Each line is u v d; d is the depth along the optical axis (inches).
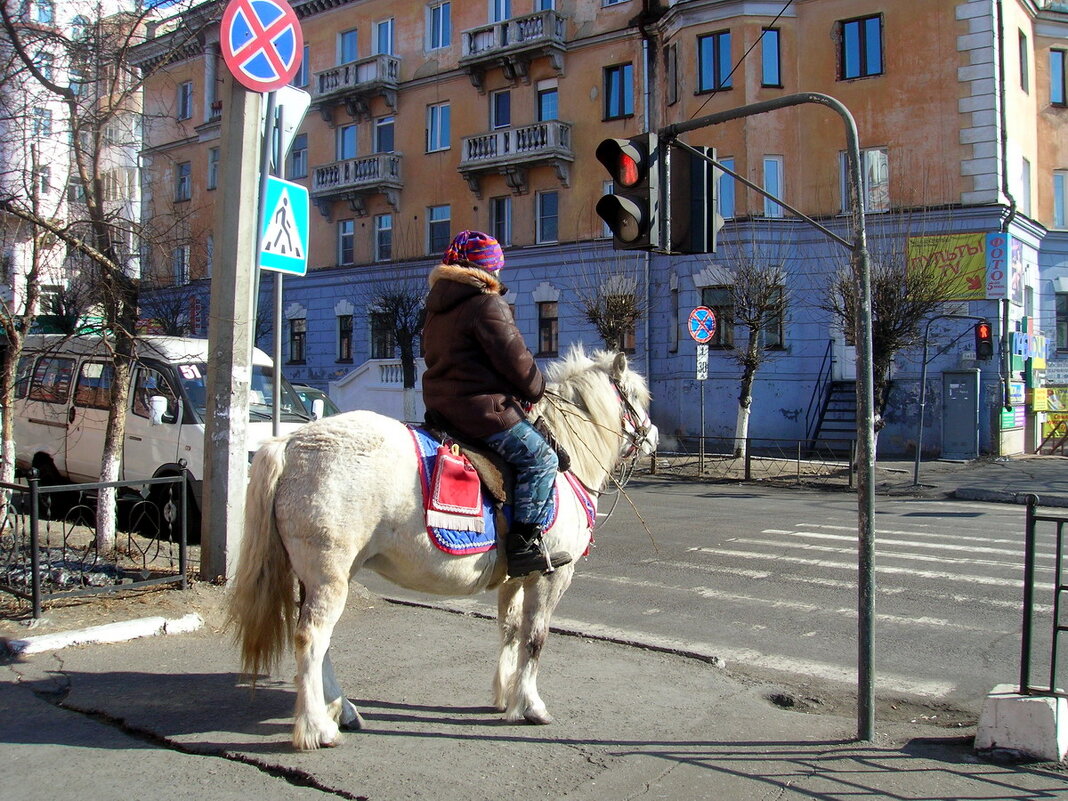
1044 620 296.4
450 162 1257.4
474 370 177.9
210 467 287.0
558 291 1141.7
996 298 894.4
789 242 960.9
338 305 1369.3
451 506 171.5
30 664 218.2
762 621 295.3
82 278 355.3
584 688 217.9
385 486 167.3
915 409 919.0
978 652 261.9
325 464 166.7
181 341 465.1
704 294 995.9
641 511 575.5
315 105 1366.9
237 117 282.0
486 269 180.4
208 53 476.7
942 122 921.5
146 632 243.8
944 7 919.7
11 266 351.6
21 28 325.7
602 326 962.1
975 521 532.7
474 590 182.7
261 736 176.9
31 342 510.3
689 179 245.3
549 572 186.9
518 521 179.3
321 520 163.6
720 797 157.5
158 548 307.4
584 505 199.9
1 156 331.9
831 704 221.1
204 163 1359.5
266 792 153.2
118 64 336.8
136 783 155.6
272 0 279.9
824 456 906.7
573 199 1146.0
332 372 1382.9
